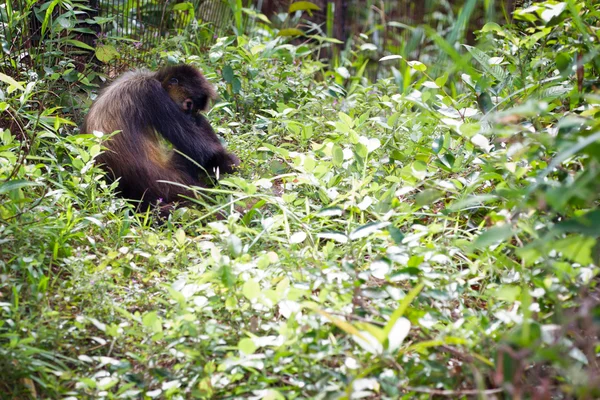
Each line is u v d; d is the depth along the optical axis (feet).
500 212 14.16
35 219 16.60
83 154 18.44
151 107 21.95
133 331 12.92
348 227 16.38
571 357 11.24
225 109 25.39
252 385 12.05
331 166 19.61
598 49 15.20
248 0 38.01
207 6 33.37
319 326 12.24
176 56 26.71
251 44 29.09
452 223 17.97
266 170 22.11
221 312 13.96
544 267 13.19
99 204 18.13
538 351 9.77
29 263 14.80
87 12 26.35
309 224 17.61
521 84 19.26
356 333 10.83
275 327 12.50
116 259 16.37
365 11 40.37
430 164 19.01
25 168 17.19
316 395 11.26
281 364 12.07
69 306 14.23
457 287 13.60
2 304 13.14
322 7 40.73
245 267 13.85
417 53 36.68
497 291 12.76
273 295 12.53
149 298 14.75
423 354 12.34
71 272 15.20
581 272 12.57
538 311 12.40
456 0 36.94
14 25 23.50
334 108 27.30
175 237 17.58
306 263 15.35
